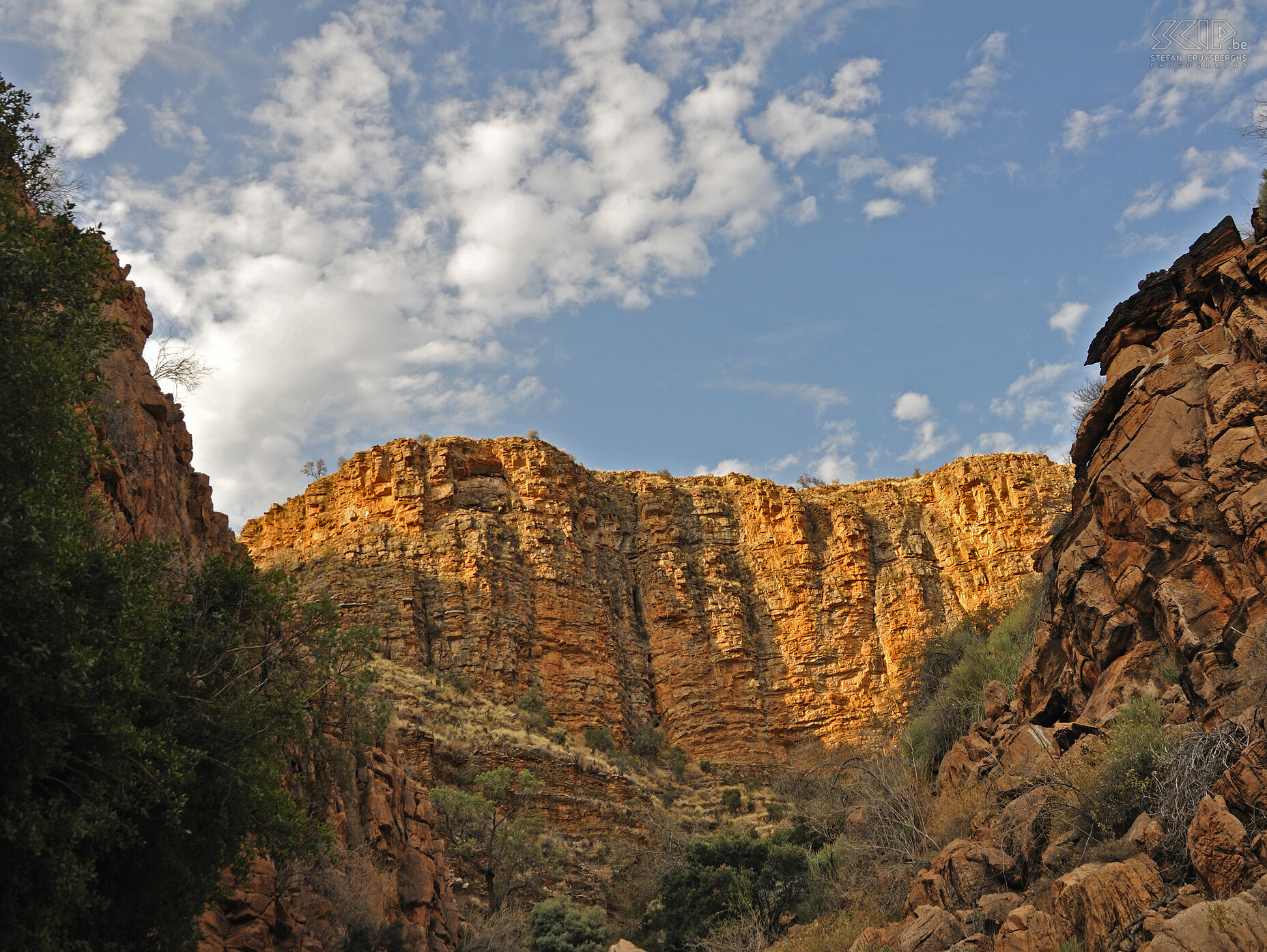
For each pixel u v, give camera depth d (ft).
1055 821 60.08
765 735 307.58
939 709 109.29
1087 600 74.59
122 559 48.42
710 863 127.44
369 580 294.25
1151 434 72.74
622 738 290.56
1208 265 76.33
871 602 336.70
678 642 323.37
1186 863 47.60
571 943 149.89
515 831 177.37
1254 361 67.67
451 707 240.73
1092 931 47.34
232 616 59.57
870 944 63.52
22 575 40.22
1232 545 64.03
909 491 375.45
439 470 326.24
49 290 50.19
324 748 89.30
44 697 41.50
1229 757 50.19
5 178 53.16
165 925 51.67
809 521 361.30
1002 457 364.58
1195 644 61.11
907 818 87.10
